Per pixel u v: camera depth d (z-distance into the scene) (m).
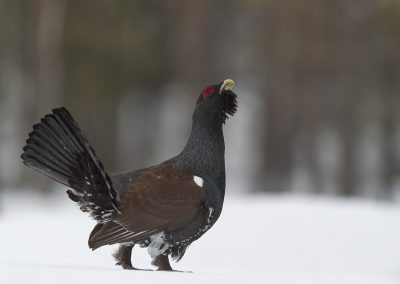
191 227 15.72
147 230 15.33
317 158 64.81
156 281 12.70
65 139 15.02
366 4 59.62
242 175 73.00
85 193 15.23
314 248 24.92
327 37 61.47
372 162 68.31
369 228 27.59
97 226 15.64
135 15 68.19
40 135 15.05
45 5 64.56
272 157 67.31
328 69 62.66
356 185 62.00
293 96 65.00
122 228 15.28
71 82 67.25
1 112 68.00
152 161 77.88
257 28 66.44
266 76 67.31
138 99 76.81
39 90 65.56
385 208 33.34
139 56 69.25
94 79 67.50
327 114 64.06
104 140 71.62
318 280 14.59
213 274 14.70
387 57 62.38
